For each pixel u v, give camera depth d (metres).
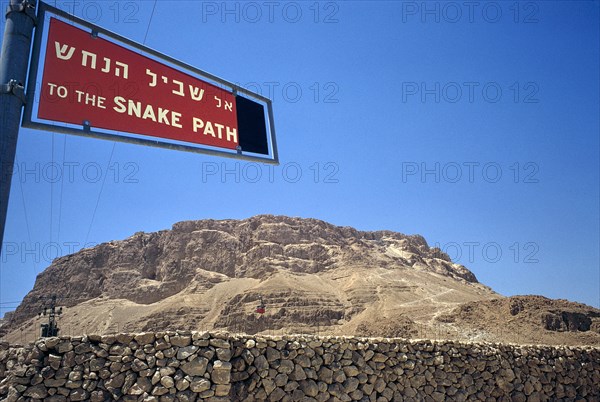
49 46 6.87
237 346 12.61
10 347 11.25
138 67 7.59
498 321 102.81
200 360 11.51
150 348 11.54
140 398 11.00
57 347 11.09
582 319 97.44
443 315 112.50
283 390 12.78
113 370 11.20
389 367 14.56
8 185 6.07
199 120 8.05
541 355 17.61
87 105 7.02
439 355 15.46
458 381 15.43
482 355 16.16
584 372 18.16
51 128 6.66
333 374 13.56
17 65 6.41
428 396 14.76
